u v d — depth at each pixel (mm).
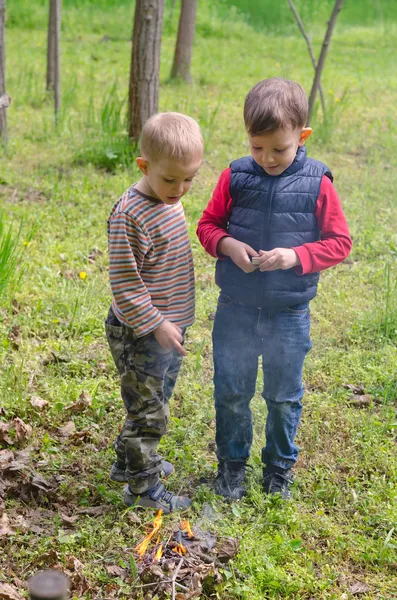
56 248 5871
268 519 3182
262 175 3018
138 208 2838
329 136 8945
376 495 3340
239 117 10125
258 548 3021
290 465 3320
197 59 14531
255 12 19172
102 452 3627
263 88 2836
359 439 3783
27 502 3305
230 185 3080
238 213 3070
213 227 3127
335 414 3977
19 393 3996
